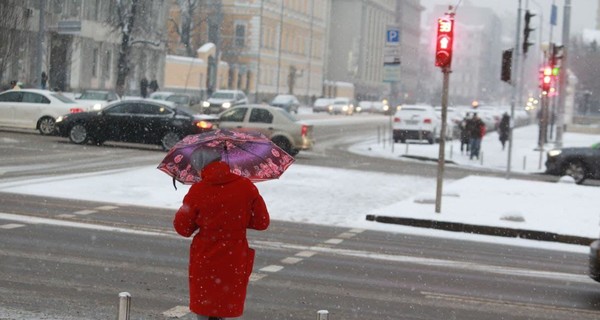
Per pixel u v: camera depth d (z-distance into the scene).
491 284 13.41
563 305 12.13
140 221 17.83
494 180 29.80
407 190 26.53
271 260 14.39
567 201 23.53
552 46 45.19
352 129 70.25
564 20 53.50
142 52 78.19
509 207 21.67
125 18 69.69
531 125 109.12
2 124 39.66
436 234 18.62
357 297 11.94
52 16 66.12
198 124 35.25
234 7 113.31
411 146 51.69
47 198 20.34
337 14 158.12
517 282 13.68
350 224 19.30
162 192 22.58
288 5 125.44
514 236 18.61
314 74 140.50
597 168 34.66
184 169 8.69
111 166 28.33
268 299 11.52
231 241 7.96
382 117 107.75
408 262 14.98
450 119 60.78
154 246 15.05
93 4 73.44
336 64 158.62
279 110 36.81
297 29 130.12
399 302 11.76
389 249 16.25
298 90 132.50
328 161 36.72
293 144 36.38
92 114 35.66
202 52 98.75
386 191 25.97
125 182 24.12
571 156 34.91
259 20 113.75
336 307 11.28
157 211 19.48
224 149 8.74
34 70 64.62
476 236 18.62
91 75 73.69
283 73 125.25
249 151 8.77
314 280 12.92
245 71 111.69
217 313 7.93
